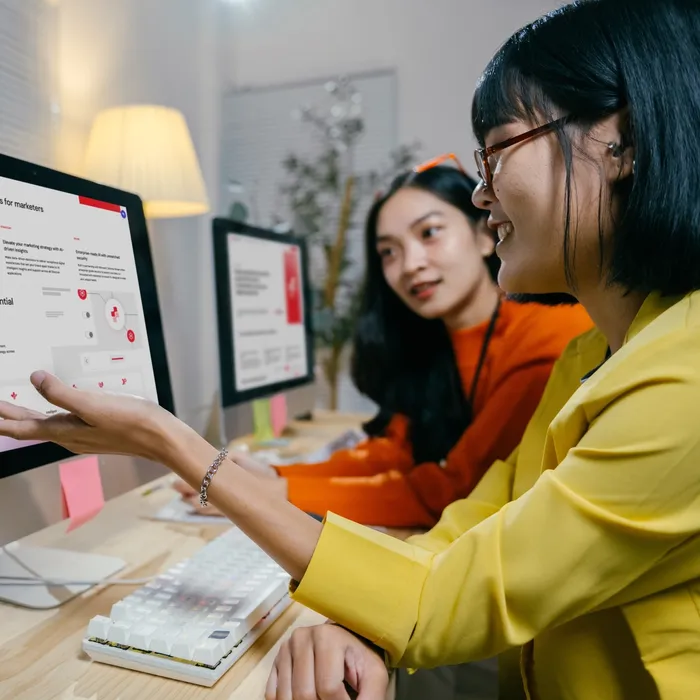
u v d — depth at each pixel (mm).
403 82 2355
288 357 1452
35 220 635
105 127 1187
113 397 541
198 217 1642
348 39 2414
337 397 2426
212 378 1688
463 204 1165
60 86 1144
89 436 545
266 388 1342
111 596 662
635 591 482
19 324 607
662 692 466
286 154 2531
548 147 534
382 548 527
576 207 529
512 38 584
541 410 795
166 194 1220
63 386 530
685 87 481
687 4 501
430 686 863
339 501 897
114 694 476
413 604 504
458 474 951
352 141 2439
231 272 1210
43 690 480
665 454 435
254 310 1296
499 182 568
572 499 458
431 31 2307
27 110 1055
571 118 518
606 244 537
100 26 1286
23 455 621
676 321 480
